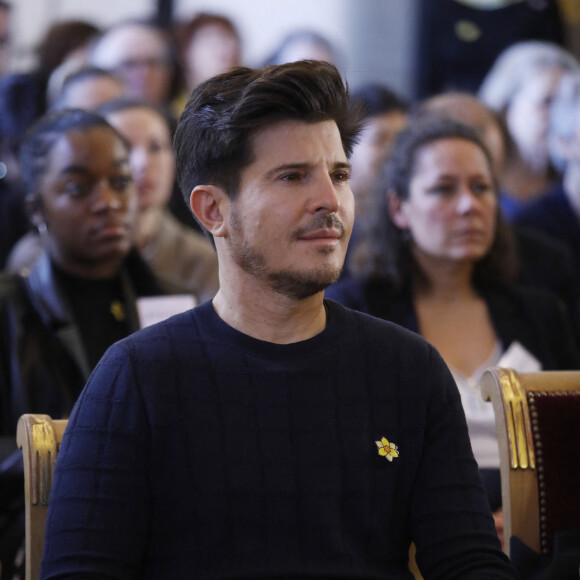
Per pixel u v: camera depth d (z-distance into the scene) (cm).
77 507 506
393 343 571
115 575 499
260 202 519
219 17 2039
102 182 966
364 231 1065
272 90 513
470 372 996
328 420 536
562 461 665
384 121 1608
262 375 537
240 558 507
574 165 1567
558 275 1314
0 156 1672
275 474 519
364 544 528
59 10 2056
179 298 1030
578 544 634
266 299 542
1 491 819
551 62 1881
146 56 1870
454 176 1004
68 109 1028
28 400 904
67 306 938
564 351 1037
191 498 517
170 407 526
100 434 519
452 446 557
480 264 1044
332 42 2258
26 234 1595
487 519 545
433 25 2161
